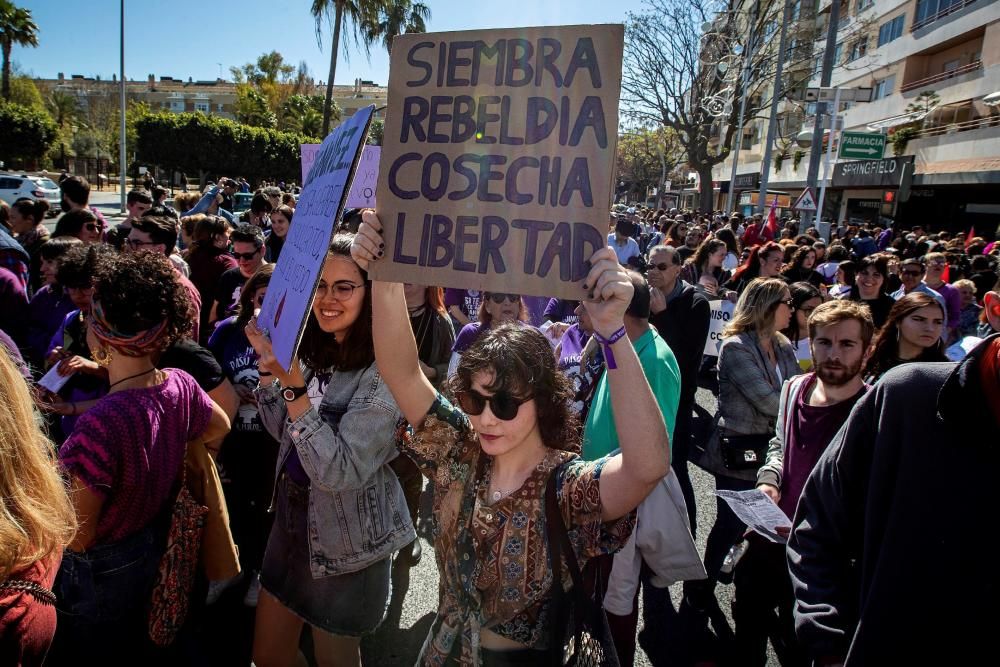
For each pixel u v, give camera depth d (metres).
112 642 1.95
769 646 3.11
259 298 3.36
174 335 2.03
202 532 2.20
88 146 55.56
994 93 20.12
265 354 1.95
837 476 1.66
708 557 3.35
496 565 1.54
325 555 2.15
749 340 3.38
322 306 2.14
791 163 37.03
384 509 2.25
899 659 1.42
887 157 27.14
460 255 1.57
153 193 12.18
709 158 30.55
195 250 5.20
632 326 2.63
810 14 35.59
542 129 1.51
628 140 50.03
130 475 1.88
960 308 5.95
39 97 56.97
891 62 29.58
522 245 1.52
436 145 1.60
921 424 1.43
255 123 50.44
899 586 1.42
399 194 1.63
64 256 3.07
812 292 4.30
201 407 2.14
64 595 1.90
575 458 1.60
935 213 25.38
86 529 1.82
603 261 1.41
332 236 1.52
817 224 14.58
